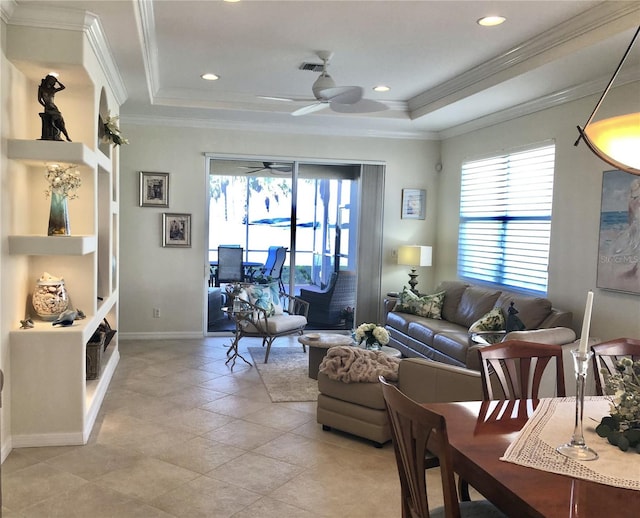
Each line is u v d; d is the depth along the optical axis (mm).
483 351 2482
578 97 4762
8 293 3393
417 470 1648
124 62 4395
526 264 5559
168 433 3803
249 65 5012
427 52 4500
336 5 3578
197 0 3559
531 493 1499
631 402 1852
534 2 3461
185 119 6691
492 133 6160
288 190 7160
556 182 5074
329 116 6402
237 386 4934
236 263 7082
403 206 7352
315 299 7324
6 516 2684
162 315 6836
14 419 3480
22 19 3312
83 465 3264
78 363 3535
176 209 6781
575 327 4809
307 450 3568
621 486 1544
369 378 3625
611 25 3494
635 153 1989
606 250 4426
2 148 3225
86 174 3926
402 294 6590
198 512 2768
